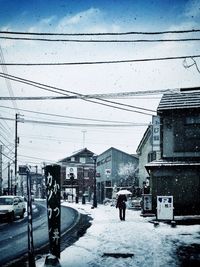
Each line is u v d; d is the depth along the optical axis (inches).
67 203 1844.2
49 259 347.3
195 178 887.7
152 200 907.4
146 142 1418.6
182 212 883.4
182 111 928.9
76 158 2578.7
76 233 606.5
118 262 352.8
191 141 919.0
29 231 332.5
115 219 840.9
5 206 895.1
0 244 507.2
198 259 364.2
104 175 2196.1
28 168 342.6
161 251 411.2
